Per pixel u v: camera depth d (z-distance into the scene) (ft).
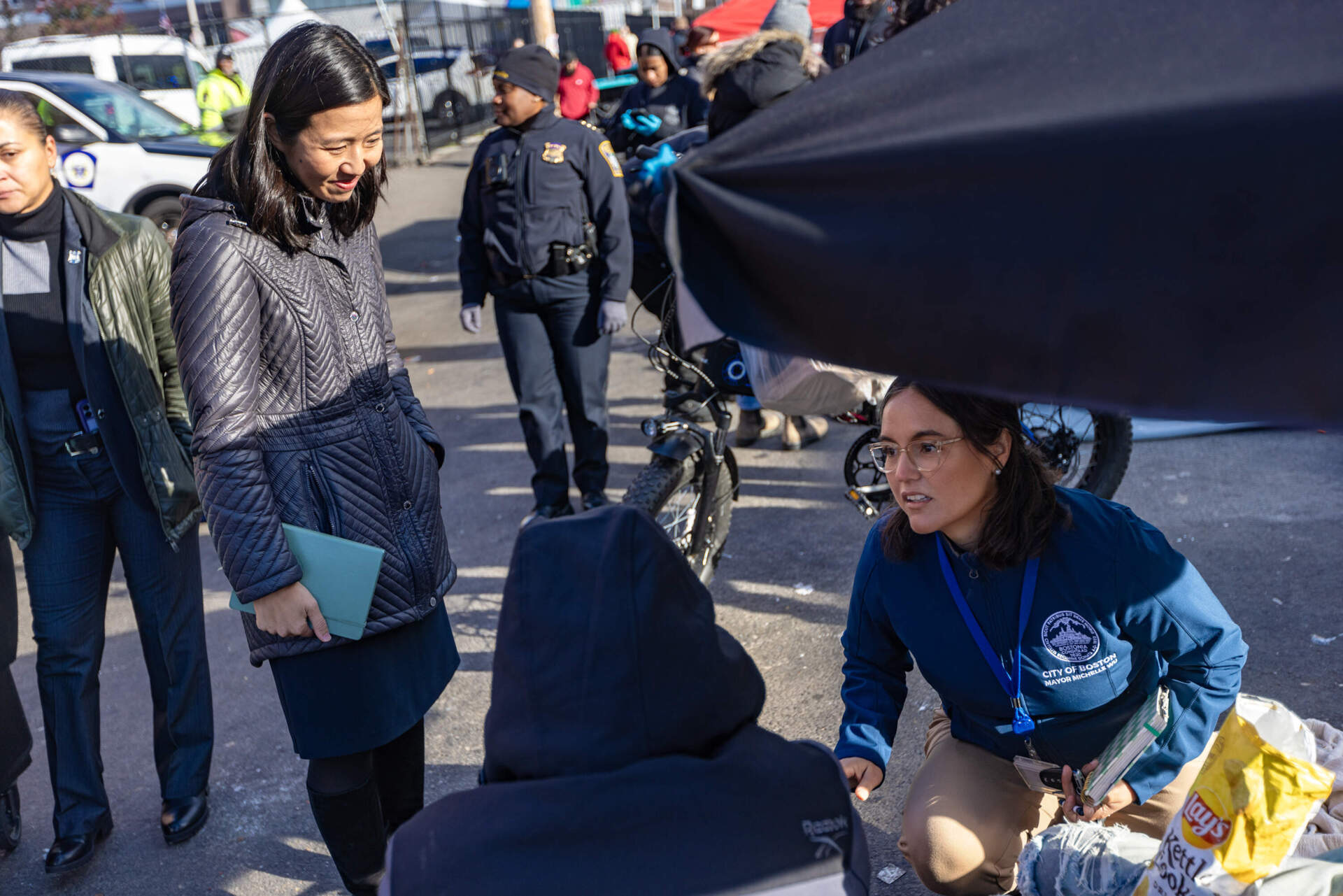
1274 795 4.72
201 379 6.46
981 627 6.46
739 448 17.90
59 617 9.48
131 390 9.06
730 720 4.08
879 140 3.49
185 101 48.52
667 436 11.89
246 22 58.85
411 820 4.07
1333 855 5.36
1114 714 6.52
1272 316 3.05
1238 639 6.23
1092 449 14.21
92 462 9.25
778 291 3.63
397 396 7.93
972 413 5.87
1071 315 3.24
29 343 8.94
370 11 57.36
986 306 3.32
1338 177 2.95
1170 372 3.17
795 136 3.64
